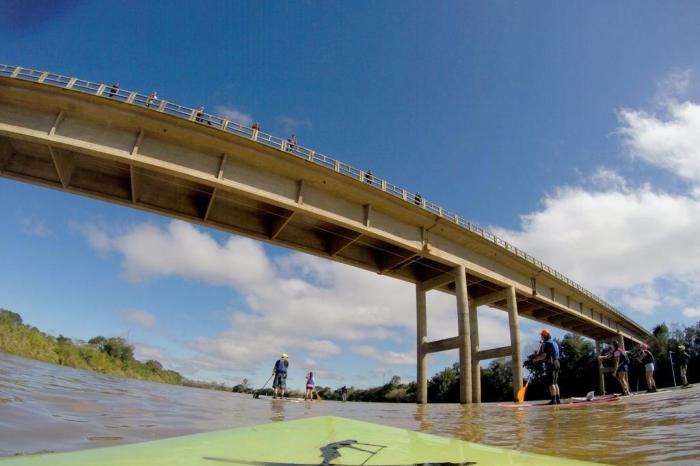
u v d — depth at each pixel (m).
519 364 33.22
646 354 15.84
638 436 3.65
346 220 26.97
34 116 21.06
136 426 4.33
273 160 24.31
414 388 68.62
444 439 1.62
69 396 7.14
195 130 22.42
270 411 9.15
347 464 1.13
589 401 11.54
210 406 9.41
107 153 21.28
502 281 35.25
